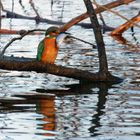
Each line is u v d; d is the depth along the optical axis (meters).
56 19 32.81
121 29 27.52
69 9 38.06
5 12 35.53
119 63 18.64
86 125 11.19
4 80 15.80
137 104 13.01
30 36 26.30
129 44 23.92
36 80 15.88
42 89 14.62
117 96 13.87
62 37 15.39
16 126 11.05
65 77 16.41
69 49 22.11
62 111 12.27
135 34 27.67
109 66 18.00
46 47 15.15
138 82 15.61
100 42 15.59
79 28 30.02
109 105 12.88
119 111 12.32
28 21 32.75
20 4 41.53
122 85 15.23
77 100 13.38
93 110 12.41
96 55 20.55
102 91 14.45
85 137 10.38
